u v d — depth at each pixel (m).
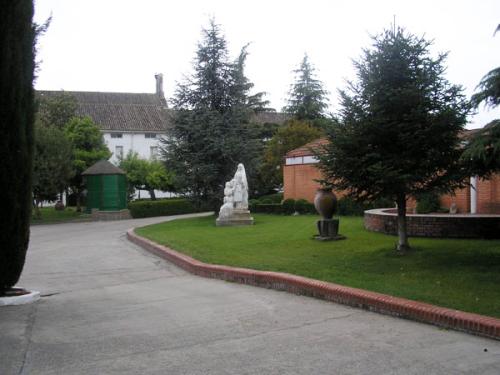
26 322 7.41
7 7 8.27
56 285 11.09
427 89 10.58
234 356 5.69
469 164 10.02
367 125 10.66
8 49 8.32
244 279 10.34
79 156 40.41
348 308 7.83
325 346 5.96
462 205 21.25
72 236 24.05
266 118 62.72
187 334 6.63
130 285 10.86
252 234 17.69
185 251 14.32
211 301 8.71
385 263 10.54
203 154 27.84
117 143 56.06
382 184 10.73
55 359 5.68
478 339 6.07
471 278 8.73
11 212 8.65
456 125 10.47
